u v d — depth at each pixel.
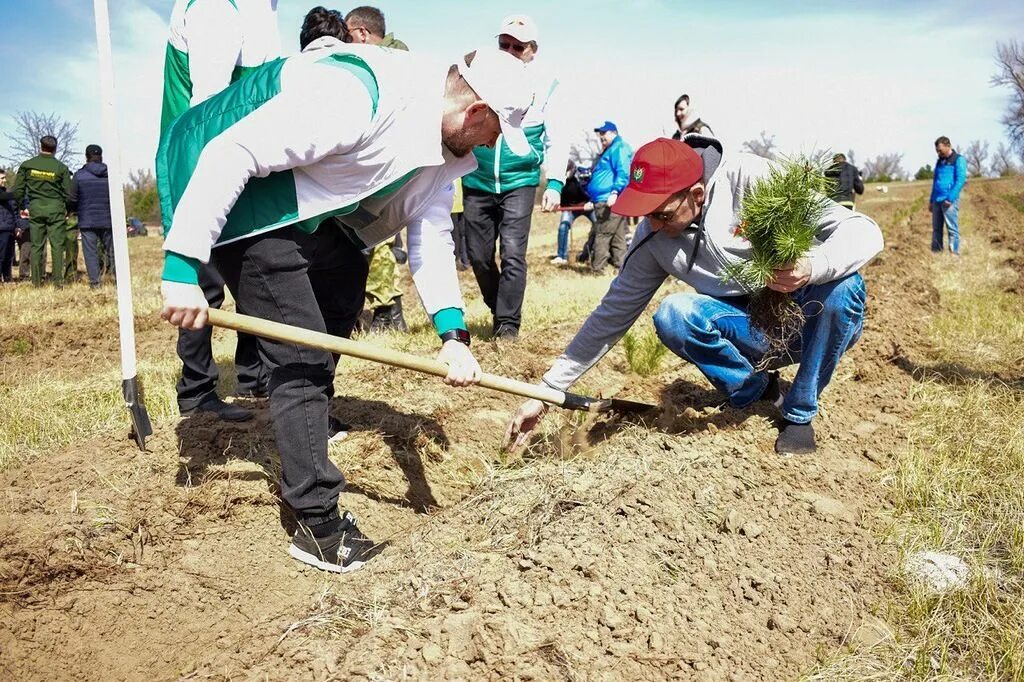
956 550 3.61
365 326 7.74
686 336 4.06
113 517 3.46
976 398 5.32
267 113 2.73
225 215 2.77
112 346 8.02
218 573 3.37
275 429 3.21
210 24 3.94
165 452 3.96
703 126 8.73
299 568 3.45
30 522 3.42
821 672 2.81
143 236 30.89
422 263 3.42
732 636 2.93
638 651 2.74
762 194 3.58
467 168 3.28
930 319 7.90
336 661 2.64
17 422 4.73
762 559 3.35
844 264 3.74
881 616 3.20
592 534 3.21
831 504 3.88
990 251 16.41
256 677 2.60
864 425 4.97
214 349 6.95
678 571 3.13
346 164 2.87
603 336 4.14
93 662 3.00
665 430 4.34
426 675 2.54
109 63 3.85
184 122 2.97
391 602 3.01
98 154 13.02
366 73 2.84
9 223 14.47
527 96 3.01
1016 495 3.99
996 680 2.79
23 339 8.10
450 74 3.03
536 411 4.14
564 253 15.53
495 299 6.82
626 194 3.66
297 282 3.04
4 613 3.01
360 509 3.80
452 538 3.43
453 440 4.63
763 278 3.62
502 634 2.69
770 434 4.50
